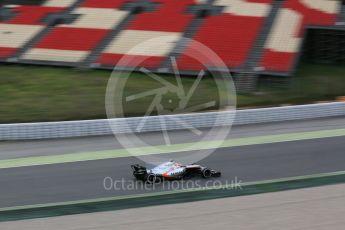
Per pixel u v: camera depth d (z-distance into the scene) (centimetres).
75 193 3388
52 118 6775
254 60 9075
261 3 11206
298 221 2769
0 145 5347
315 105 6719
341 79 9181
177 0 11525
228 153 4591
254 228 2667
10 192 3447
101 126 5794
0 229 2708
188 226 2708
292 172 3872
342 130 5731
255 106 7525
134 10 11138
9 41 10144
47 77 8681
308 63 10231
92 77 8681
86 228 2711
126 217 2877
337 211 2930
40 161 4444
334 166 4050
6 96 7706
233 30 10075
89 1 11738
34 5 11769
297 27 10175
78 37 10156
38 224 2783
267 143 5022
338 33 10238
